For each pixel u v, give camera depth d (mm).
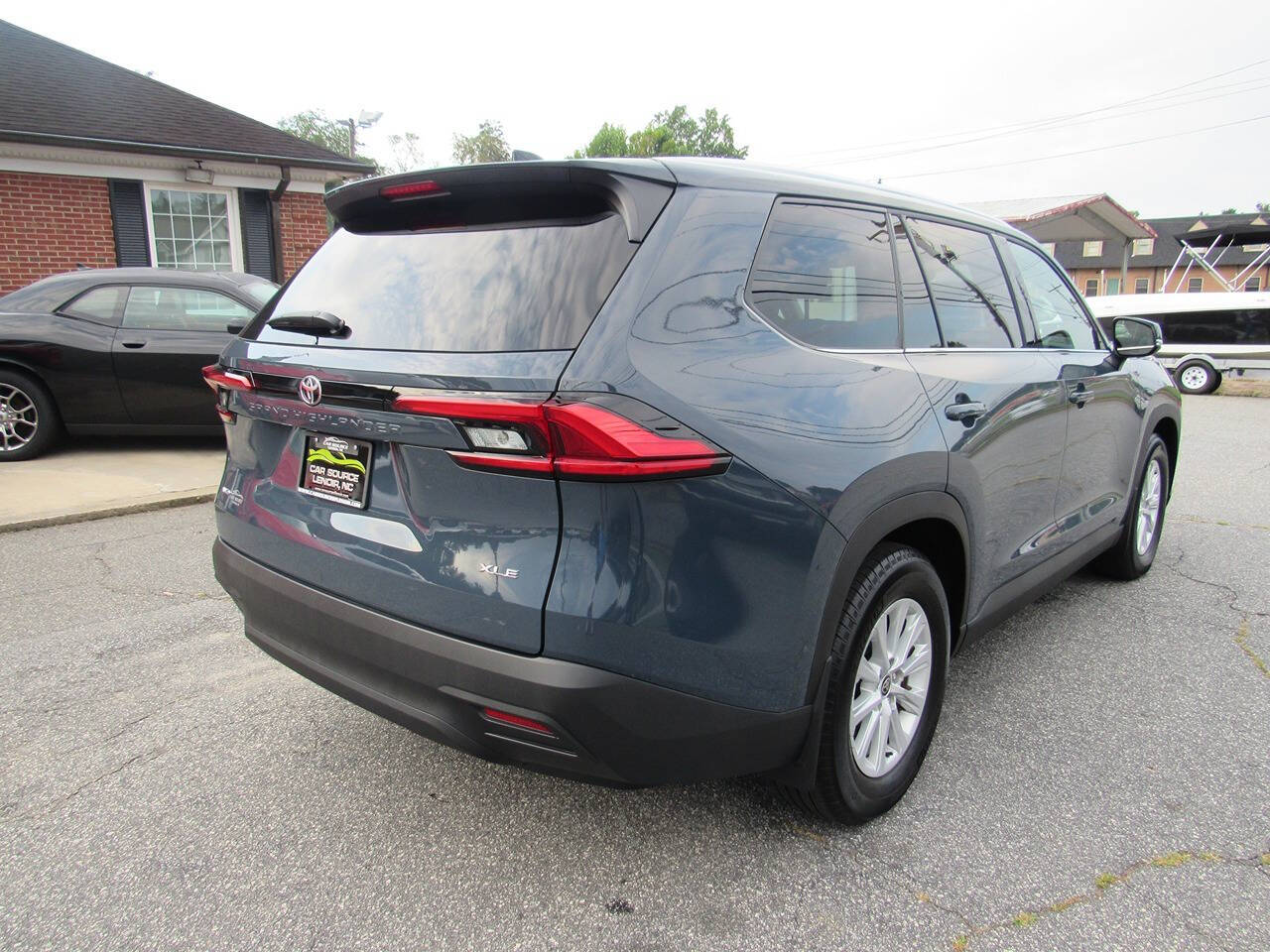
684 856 2266
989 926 2006
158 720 2973
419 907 2062
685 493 1767
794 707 2033
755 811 2467
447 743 1975
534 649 1769
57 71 11797
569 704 1734
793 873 2195
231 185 11430
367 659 2043
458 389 1787
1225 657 3533
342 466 2123
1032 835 2357
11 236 10016
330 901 2082
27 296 6863
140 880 2156
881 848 2297
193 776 2629
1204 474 7469
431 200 2227
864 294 2426
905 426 2268
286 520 2283
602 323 1784
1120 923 2014
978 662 3486
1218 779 2633
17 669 3352
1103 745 2838
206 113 12258
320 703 3105
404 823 2404
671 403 1772
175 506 5812
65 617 3896
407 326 2047
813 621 2020
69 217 10383
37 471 6520
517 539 1788
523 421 1705
